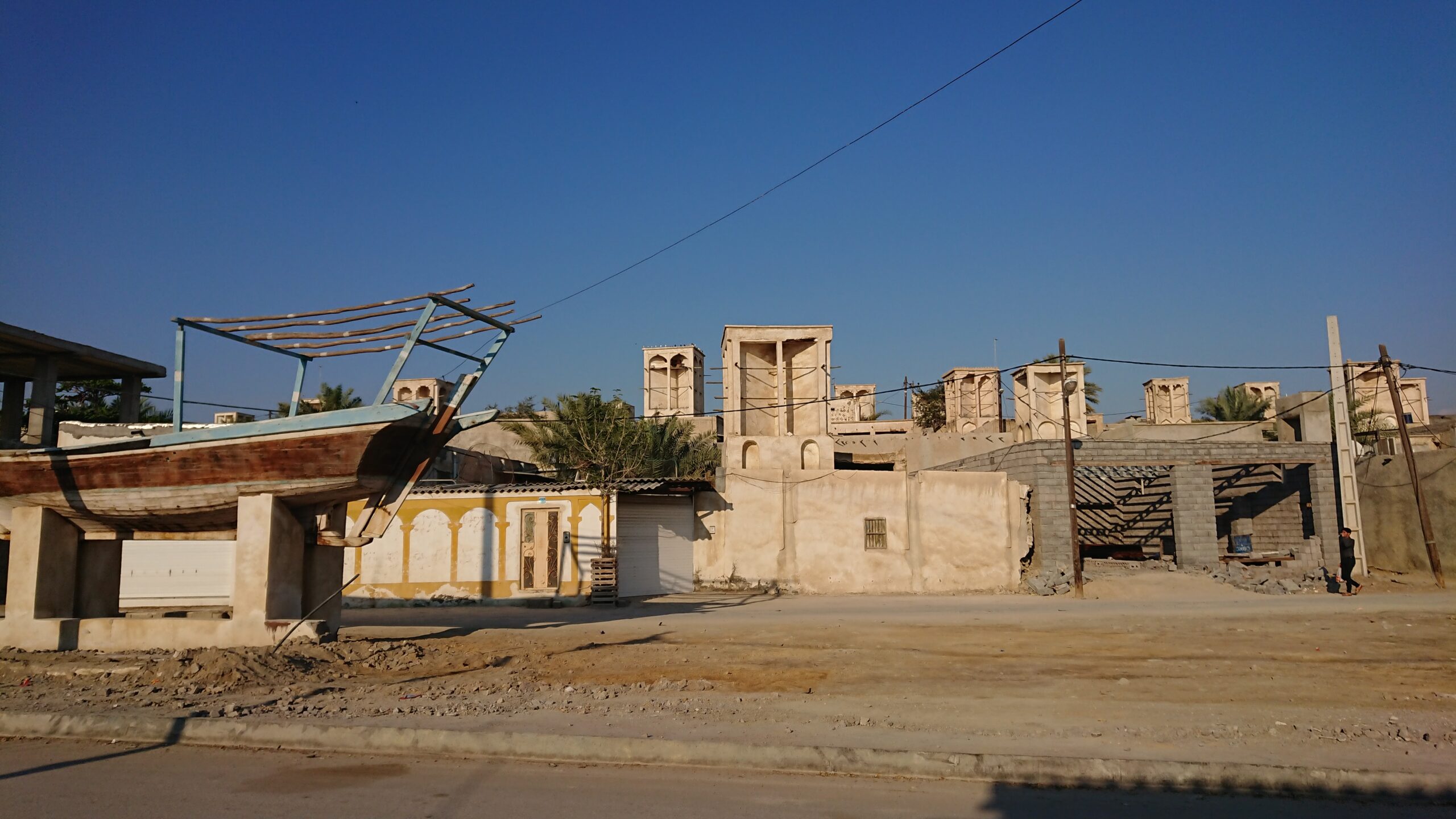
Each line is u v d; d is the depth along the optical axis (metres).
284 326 14.78
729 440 30.12
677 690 11.15
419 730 8.24
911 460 44.19
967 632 17.11
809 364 31.50
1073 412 41.91
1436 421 37.47
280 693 10.80
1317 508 30.28
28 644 14.25
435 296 14.05
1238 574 27.92
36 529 14.76
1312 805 6.70
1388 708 10.04
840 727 8.77
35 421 26.84
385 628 18.80
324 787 7.00
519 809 6.41
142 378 31.02
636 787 7.01
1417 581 28.70
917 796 6.82
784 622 19.39
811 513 28.62
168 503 15.03
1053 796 6.88
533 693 10.81
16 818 6.20
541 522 25.86
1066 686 11.38
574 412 38.72
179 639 14.17
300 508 15.30
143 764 7.76
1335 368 30.58
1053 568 28.50
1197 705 10.14
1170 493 33.66
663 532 28.00
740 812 6.36
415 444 15.18
